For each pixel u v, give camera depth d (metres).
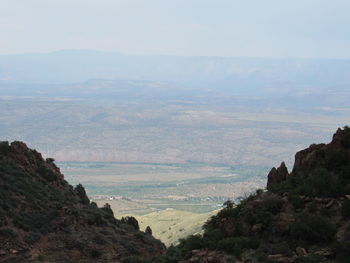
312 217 38.59
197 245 41.53
